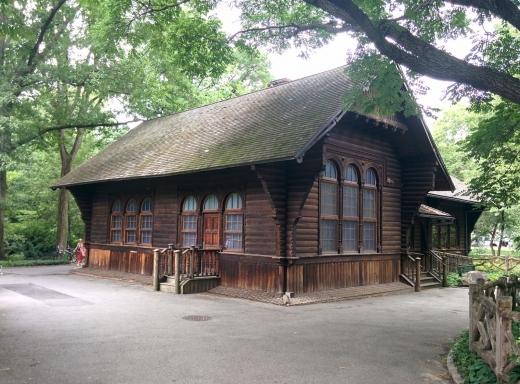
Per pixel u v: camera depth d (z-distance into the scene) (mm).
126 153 21312
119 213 20281
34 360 7121
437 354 8016
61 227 30266
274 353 7801
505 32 9766
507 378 5707
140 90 24922
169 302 12883
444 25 10273
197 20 13859
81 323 9875
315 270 14062
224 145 15055
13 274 20703
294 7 12938
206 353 7691
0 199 26156
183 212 17016
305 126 12930
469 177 32094
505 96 7590
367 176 16328
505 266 26578
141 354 7547
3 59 24594
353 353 7945
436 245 24484
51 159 34750
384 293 15797
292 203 13219
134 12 14555
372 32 8109
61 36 26203
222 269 15242
